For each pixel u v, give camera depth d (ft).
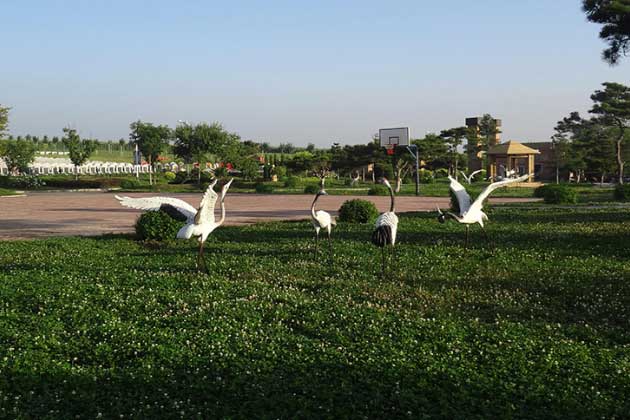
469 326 23.90
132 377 18.44
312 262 38.58
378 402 16.51
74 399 17.17
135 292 28.78
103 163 281.13
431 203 109.91
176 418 15.79
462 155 243.60
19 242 49.93
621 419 15.81
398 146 167.02
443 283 32.35
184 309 25.84
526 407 16.42
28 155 218.38
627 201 104.06
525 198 126.11
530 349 21.04
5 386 18.08
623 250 42.29
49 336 22.22
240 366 19.16
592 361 19.99
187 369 19.17
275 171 212.23
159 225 50.14
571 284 31.73
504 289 30.91
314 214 39.81
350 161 221.46
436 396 16.97
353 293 29.60
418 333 22.68
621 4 67.97
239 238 52.03
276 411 16.03
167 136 211.61
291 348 21.06
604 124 200.54
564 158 222.07
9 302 27.14
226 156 189.67
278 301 27.78
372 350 20.58
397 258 39.83
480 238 49.44
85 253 43.34
